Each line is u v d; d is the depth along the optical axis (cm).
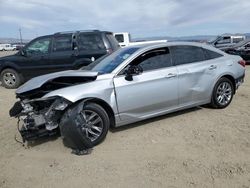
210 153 440
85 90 478
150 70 545
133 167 410
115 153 458
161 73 551
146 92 532
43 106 494
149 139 505
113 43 1058
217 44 2234
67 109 468
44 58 1064
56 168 421
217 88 637
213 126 552
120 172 399
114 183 372
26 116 482
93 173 400
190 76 587
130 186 363
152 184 364
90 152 463
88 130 473
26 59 1078
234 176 373
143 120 597
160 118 606
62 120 462
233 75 657
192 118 600
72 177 393
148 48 554
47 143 511
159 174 387
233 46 1712
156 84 542
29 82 530
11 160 455
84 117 470
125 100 513
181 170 394
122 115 515
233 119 588
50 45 1065
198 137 504
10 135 560
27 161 449
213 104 646
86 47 1034
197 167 400
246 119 585
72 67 1046
